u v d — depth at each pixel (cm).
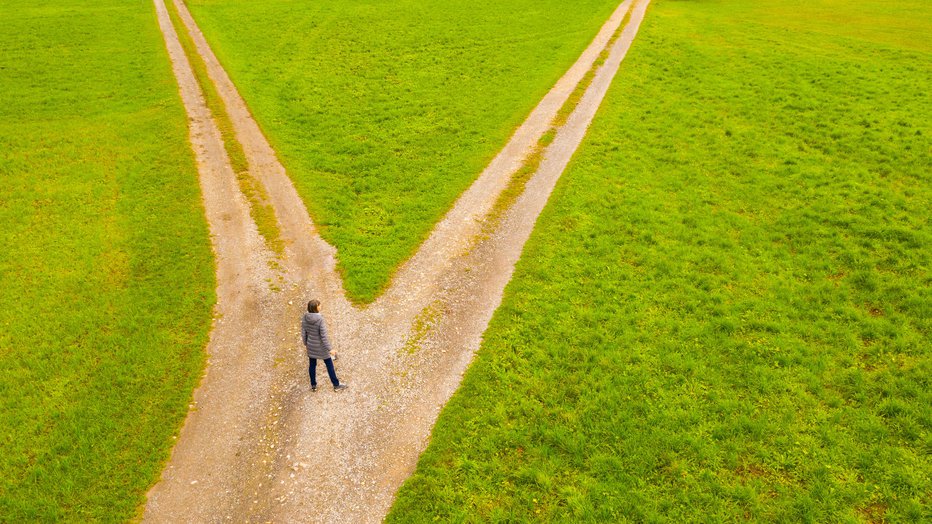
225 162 3114
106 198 2728
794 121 3509
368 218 2567
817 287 1977
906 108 3603
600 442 1384
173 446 1433
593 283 2033
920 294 1903
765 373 1583
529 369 1633
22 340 1803
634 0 7062
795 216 2461
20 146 3256
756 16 6456
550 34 5603
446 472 1324
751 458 1324
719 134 3372
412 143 3359
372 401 1555
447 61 4853
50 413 1516
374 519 1234
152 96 4041
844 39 5350
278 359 1728
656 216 2473
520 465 1335
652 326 1797
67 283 2094
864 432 1380
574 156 3084
